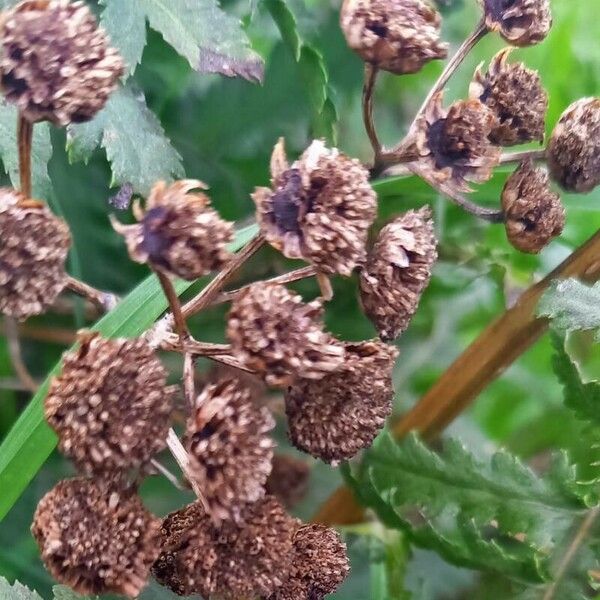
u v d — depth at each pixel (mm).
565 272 108
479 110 85
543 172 94
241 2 124
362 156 137
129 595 67
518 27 90
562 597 104
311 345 66
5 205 65
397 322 81
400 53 81
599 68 147
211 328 123
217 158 127
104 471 66
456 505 109
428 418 117
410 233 80
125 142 93
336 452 76
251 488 66
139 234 63
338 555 77
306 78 106
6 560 112
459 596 125
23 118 68
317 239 69
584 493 107
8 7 88
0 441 124
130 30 94
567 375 104
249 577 71
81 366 65
